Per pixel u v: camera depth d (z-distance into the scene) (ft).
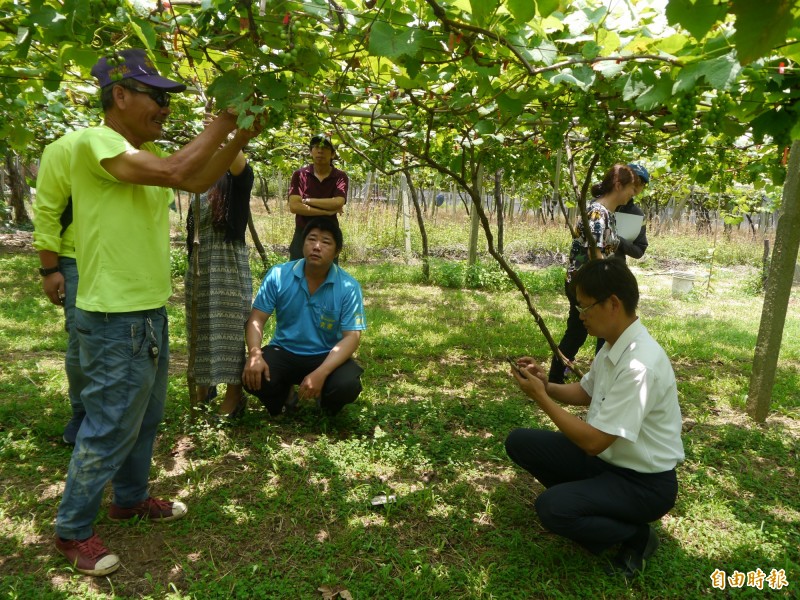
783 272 13.38
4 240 40.04
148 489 9.41
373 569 8.12
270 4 6.40
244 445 11.50
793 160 13.00
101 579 7.72
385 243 45.73
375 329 20.98
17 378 14.06
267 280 12.58
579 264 13.92
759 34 3.67
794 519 9.82
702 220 59.57
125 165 6.47
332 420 12.72
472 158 11.06
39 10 6.12
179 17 7.19
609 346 8.32
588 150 14.32
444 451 11.50
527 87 8.70
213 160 6.82
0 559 7.93
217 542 8.56
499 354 18.80
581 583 8.04
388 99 10.92
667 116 8.68
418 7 6.97
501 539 8.85
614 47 7.50
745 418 14.23
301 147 25.48
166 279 7.78
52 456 10.57
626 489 8.01
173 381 14.29
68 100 15.67
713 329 24.16
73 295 10.03
